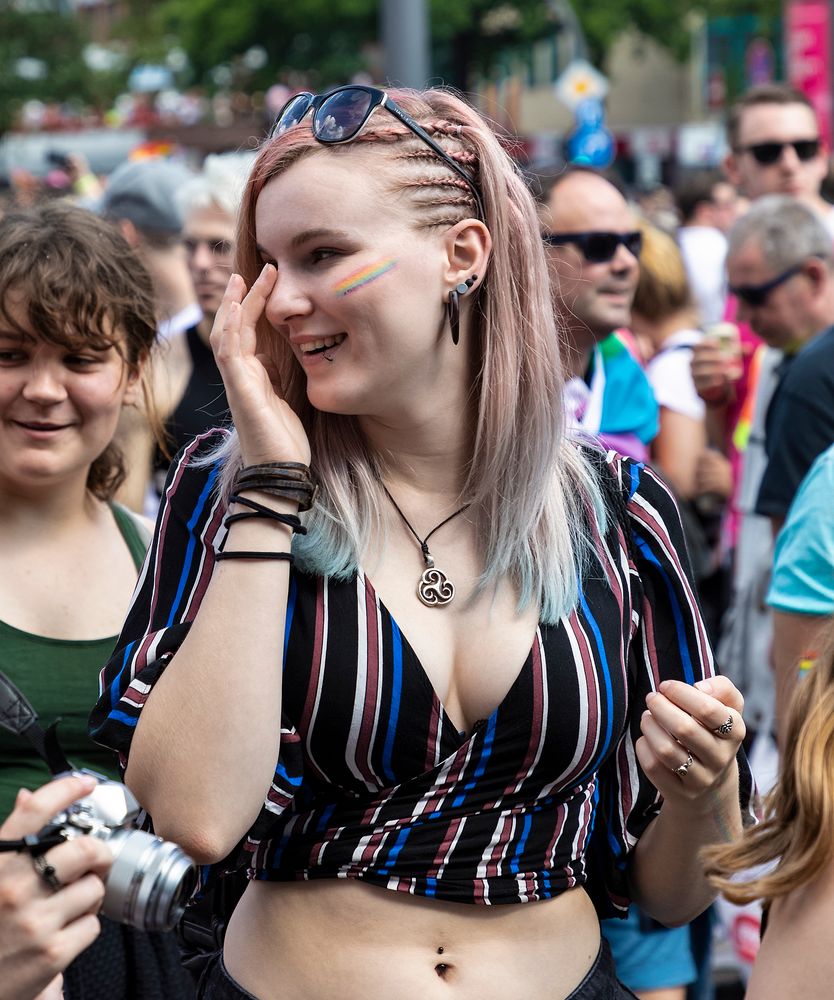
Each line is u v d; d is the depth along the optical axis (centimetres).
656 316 507
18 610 254
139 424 324
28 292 242
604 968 201
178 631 188
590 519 204
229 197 456
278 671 181
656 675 206
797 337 413
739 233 416
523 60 3256
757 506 371
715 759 192
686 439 478
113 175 547
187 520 195
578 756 192
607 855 211
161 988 242
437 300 191
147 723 180
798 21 1338
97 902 159
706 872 198
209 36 3262
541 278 201
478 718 191
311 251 186
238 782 178
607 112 4031
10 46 3700
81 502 266
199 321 456
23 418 250
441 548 198
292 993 188
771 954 190
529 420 197
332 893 188
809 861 188
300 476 185
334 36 3156
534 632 194
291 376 197
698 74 3925
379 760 187
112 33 4181
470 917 190
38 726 208
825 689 199
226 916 212
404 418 196
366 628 188
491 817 190
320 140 186
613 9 3194
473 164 196
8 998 156
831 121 1296
